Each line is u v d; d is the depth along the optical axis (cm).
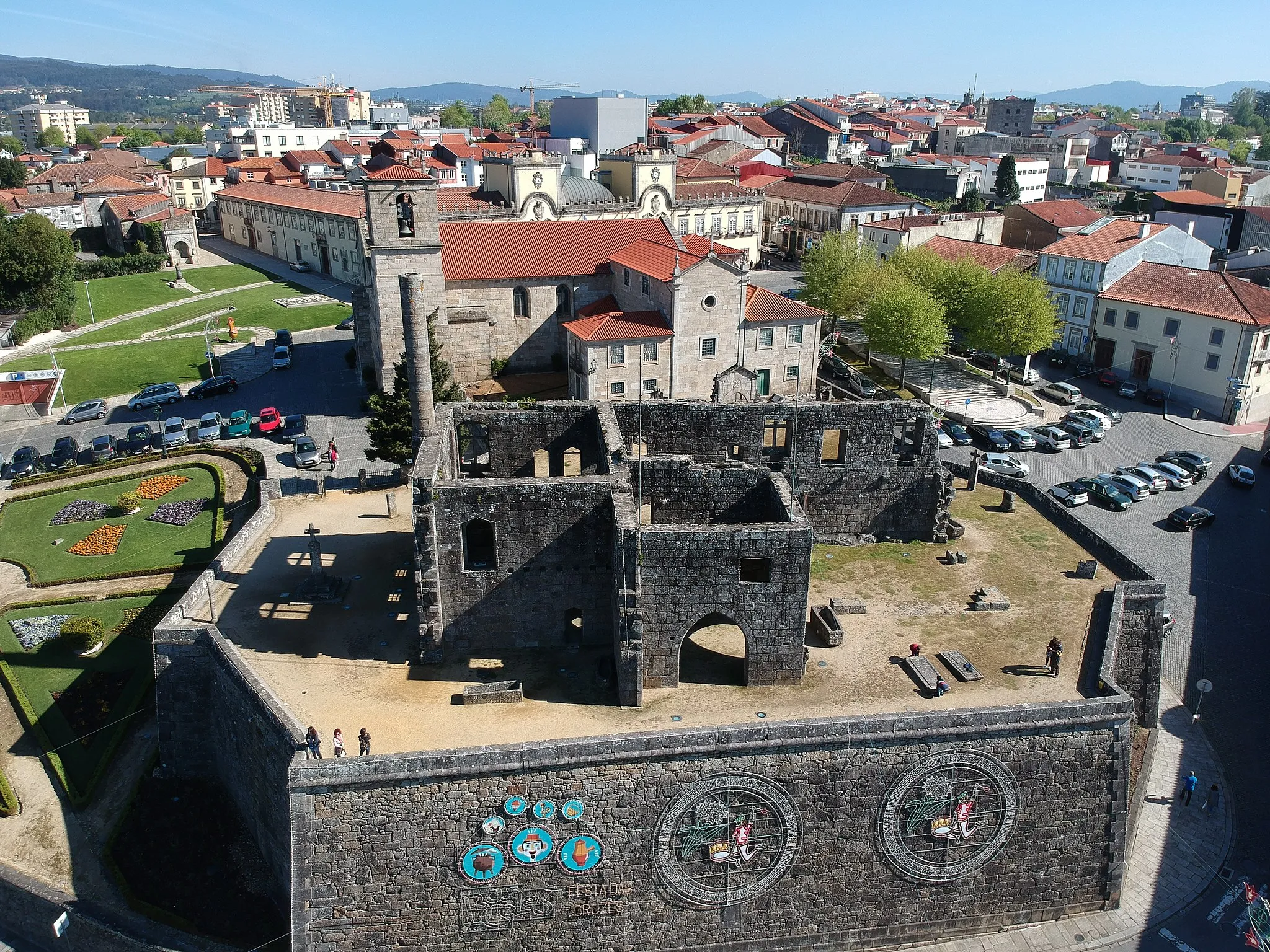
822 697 4325
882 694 4341
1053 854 4109
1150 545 7012
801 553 4197
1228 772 4838
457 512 4500
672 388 9156
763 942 4072
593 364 8788
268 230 17975
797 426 5825
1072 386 10338
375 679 4475
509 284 9725
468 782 3712
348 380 10606
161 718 4709
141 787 4694
